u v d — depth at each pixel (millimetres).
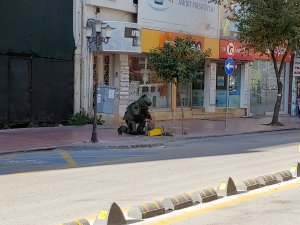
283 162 13070
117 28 22781
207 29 28797
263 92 34531
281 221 7086
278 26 24031
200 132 21703
